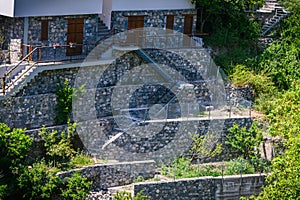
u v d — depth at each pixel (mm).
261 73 50562
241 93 49031
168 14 49688
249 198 40500
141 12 48531
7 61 44312
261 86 49531
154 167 42438
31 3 42969
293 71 50781
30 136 41156
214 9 50656
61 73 43125
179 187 41219
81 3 45062
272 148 44875
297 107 39625
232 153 45438
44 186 38750
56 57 44500
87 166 40938
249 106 48219
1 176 38031
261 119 46500
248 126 46031
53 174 39531
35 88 42219
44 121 42281
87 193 40000
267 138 45125
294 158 37188
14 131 39406
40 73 42188
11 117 40938
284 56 51688
